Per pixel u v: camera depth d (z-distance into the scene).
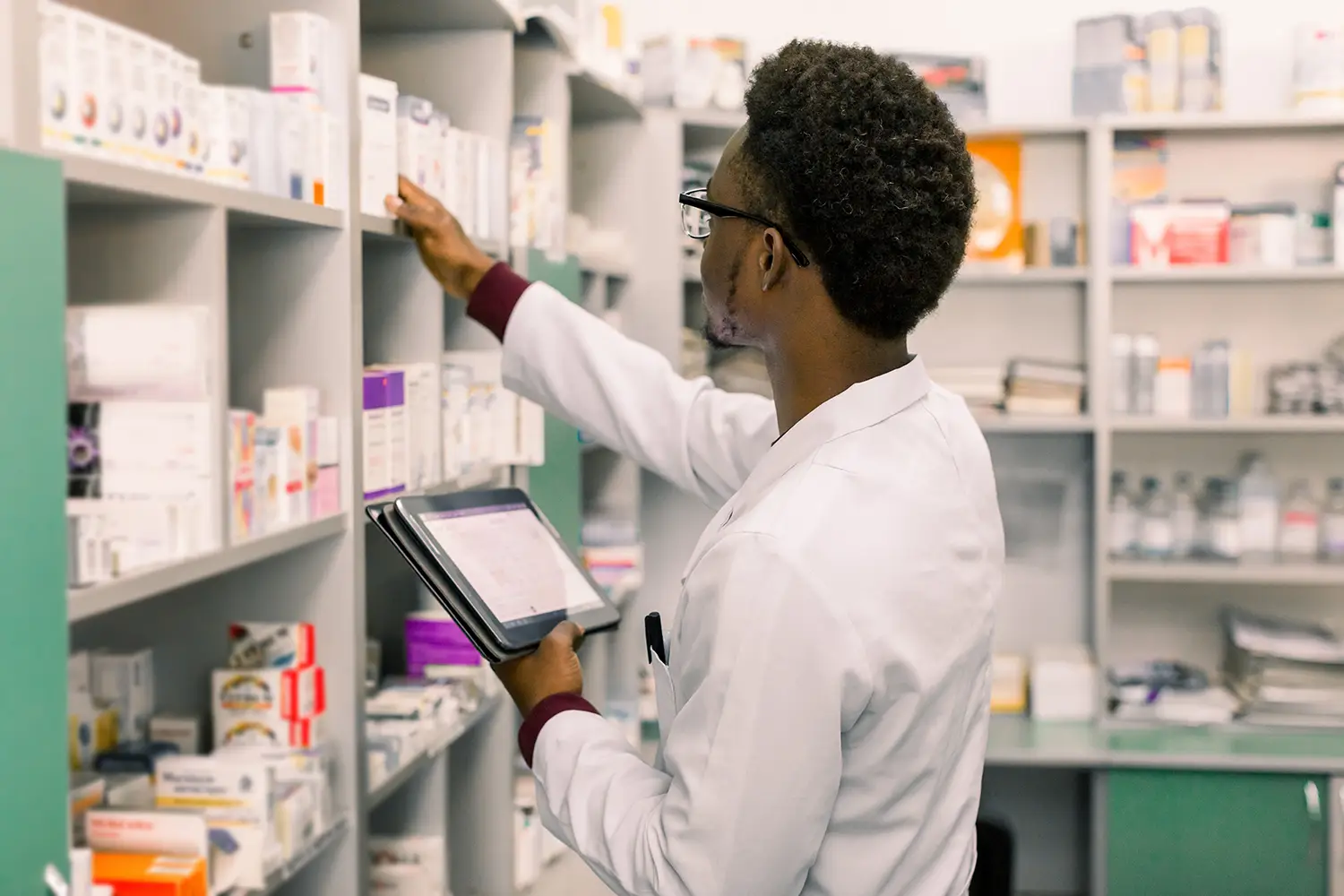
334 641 1.74
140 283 1.38
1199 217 3.69
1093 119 3.67
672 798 1.13
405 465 1.92
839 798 1.17
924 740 1.16
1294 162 3.85
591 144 3.68
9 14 1.03
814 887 1.19
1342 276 3.57
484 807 2.50
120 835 1.35
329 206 1.67
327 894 1.73
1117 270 3.66
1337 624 3.90
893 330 1.19
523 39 2.72
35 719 1.02
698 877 1.10
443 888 2.19
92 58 1.18
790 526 1.10
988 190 3.83
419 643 2.23
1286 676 3.66
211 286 1.37
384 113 1.84
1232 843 3.43
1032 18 3.90
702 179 3.83
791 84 1.15
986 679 1.29
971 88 3.78
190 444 1.30
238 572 1.75
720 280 1.23
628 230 3.68
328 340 1.72
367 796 1.76
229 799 1.45
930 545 1.16
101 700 1.64
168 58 1.31
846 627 1.08
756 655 1.08
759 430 1.66
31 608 1.01
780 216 1.16
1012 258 3.81
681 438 1.74
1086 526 4.00
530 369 1.84
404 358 2.10
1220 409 3.71
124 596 1.16
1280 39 3.83
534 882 2.68
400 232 1.89
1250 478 3.78
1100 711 3.71
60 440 1.04
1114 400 3.76
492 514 1.49
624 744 1.28
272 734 1.66
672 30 4.01
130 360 1.32
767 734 1.08
